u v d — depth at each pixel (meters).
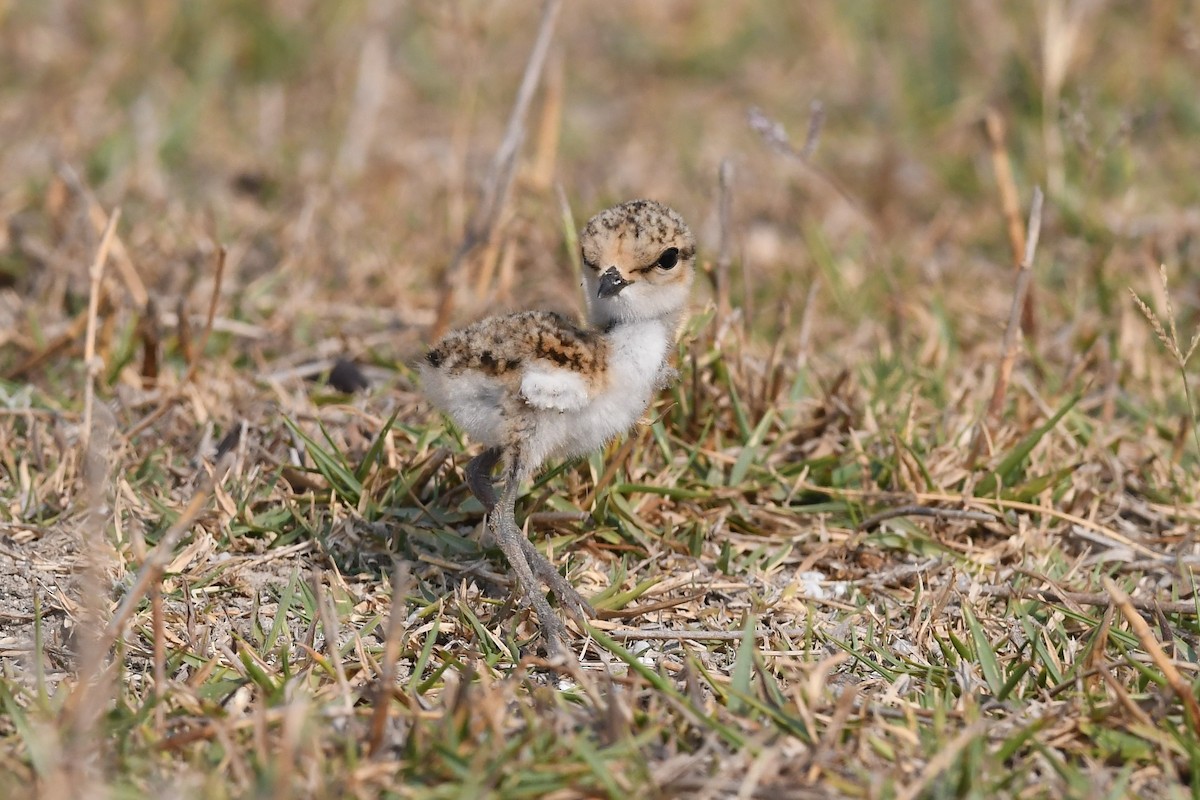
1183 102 15.34
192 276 12.46
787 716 6.87
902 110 16.12
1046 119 13.55
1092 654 7.48
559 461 8.55
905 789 6.41
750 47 17.77
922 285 12.75
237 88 16.52
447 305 10.98
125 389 10.27
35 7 17.14
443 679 7.35
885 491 9.43
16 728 6.59
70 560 8.34
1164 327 11.53
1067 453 9.90
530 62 11.25
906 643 8.00
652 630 7.93
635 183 14.90
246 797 6.15
